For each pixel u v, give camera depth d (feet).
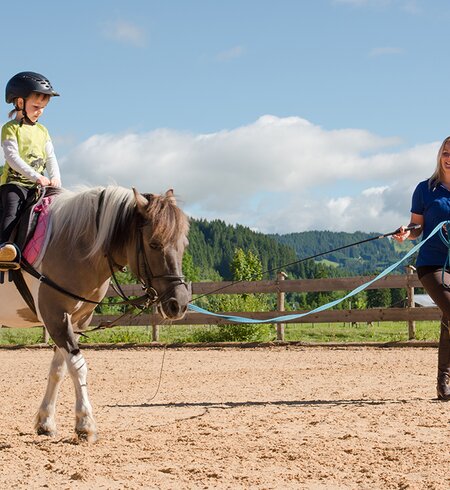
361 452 19.25
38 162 22.45
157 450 19.81
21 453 19.61
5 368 44.50
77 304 21.24
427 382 33.94
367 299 182.39
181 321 59.82
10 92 22.34
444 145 27.78
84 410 20.66
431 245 27.63
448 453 18.95
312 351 51.55
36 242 21.24
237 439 21.16
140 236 20.74
